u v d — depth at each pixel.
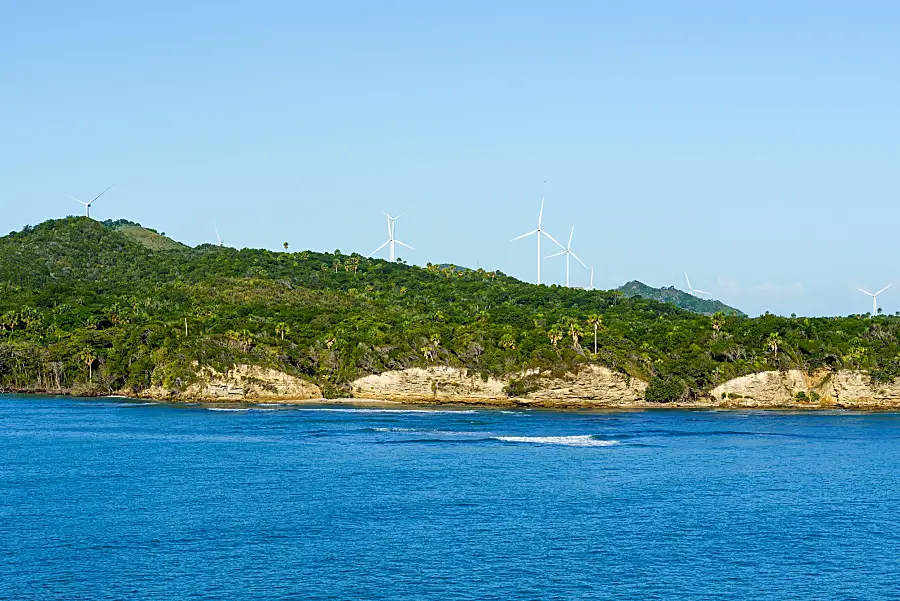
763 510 85.38
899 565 68.56
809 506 87.31
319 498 88.62
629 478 100.81
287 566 66.75
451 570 66.12
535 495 90.81
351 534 75.25
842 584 64.25
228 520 79.62
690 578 65.06
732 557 70.06
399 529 76.88
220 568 66.25
